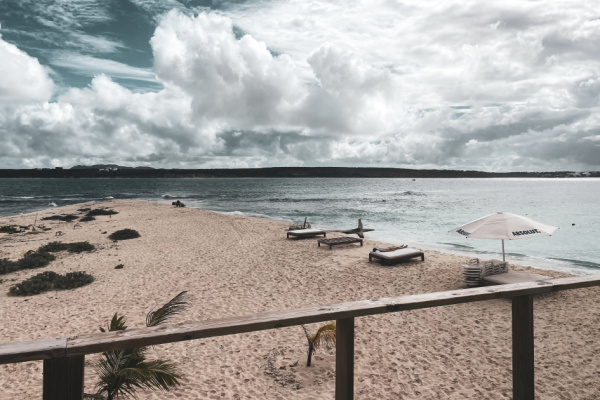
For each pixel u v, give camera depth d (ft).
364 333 24.90
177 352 22.74
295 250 55.88
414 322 26.55
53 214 127.34
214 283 38.29
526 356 7.56
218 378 19.76
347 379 6.53
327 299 32.96
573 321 26.43
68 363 4.85
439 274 40.83
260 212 147.74
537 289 7.52
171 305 13.44
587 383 18.35
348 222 110.01
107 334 5.24
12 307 32.32
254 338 24.53
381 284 37.29
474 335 24.31
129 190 406.00
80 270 45.91
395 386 18.74
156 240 68.13
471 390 18.19
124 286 37.99
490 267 34.73
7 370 20.94
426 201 208.33
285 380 19.51
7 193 327.06
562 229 89.81
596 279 8.23
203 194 319.27
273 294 34.37
